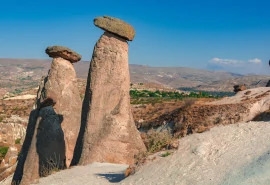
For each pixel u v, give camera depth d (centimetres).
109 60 1942
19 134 5672
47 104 2102
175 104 5391
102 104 1911
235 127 1262
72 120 2153
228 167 1022
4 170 2950
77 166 1745
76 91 2217
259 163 979
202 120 3869
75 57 2230
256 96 4359
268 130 1176
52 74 2167
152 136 1538
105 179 1343
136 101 7769
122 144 1862
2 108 8675
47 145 1892
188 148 1204
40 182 1553
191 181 1020
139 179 1153
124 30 1927
